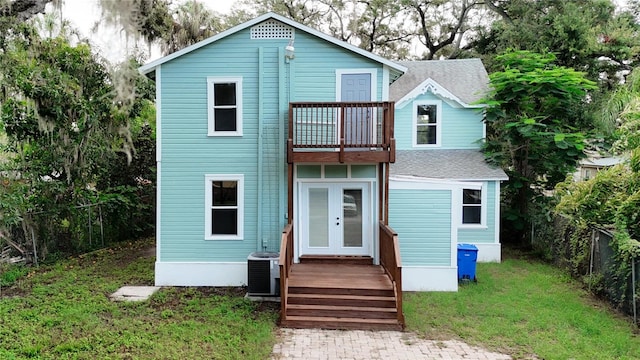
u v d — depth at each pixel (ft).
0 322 23.89
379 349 22.20
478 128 45.60
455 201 32.32
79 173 42.57
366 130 32.14
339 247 33.99
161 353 20.66
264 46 33.12
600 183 29.55
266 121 33.30
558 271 37.40
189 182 33.45
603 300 29.40
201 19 51.39
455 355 21.45
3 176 37.01
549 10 60.54
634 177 27.14
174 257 33.45
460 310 27.55
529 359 21.01
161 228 33.42
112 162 48.03
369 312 25.80
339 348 22.34
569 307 27.91
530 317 26.23
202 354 20.74
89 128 40.93
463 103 45.03
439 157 44.65
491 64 63.87
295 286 27.40
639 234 27.02
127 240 50.29
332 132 32.65
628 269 25.91
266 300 29.50
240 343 22.30
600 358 20.80
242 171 33.42
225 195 33.81
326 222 34.04
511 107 45.55
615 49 54.54
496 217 41.42
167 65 33.14
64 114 39.19
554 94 43.88
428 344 22.84
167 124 33.27
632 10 61.82
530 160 45.09
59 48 39.65
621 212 26.66
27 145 39.32
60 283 32.12
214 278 33.40
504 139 44.96
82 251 43.52
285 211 33.42
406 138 46.32
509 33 59.21
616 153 29.40
